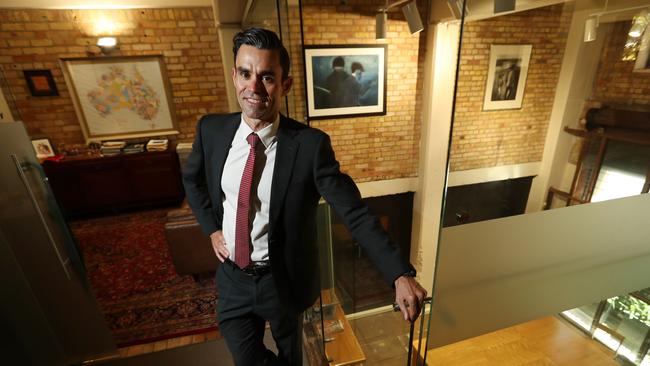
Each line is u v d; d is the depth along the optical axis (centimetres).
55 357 157
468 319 106
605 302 197
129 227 338
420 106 336
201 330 197
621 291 121
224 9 258
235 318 114
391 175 359
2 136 128
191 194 120
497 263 101
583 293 115
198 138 111
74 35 338
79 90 354
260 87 87
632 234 112
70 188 346
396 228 390
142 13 345
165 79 371
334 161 97
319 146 94
